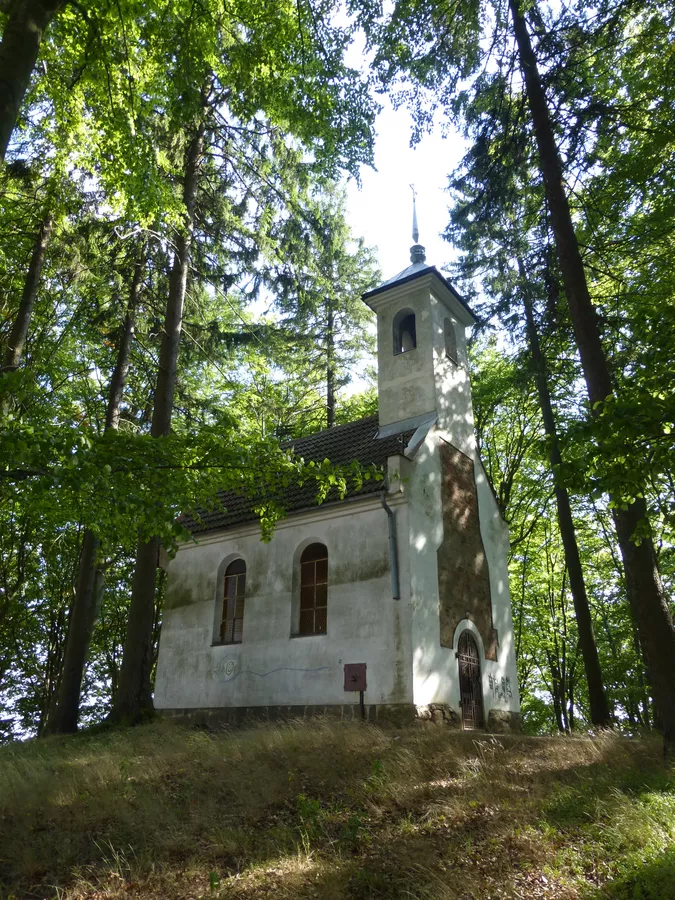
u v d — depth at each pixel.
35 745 12.77
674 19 11.55
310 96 11.35
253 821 6.54
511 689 15.98
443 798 6.82
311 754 8.41
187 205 16.30
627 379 6.82
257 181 16.64
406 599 12.91
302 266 17.38
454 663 13.72
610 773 7.44
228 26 11.12
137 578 14.70
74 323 19.58
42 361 19.94
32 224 15.73
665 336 6.82
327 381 28.08
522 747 9.47
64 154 12.79
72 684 16.06
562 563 26.48
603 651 26.95
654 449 6.36
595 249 13.27
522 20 12.29
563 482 6.63
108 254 16.20
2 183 14.25
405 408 16.52
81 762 9.27
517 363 19.12
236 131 16.38
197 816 6.66
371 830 6.19
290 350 24.09
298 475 7.62
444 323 17.80
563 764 8.22
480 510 16.80
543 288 14.84
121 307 16.80
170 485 6.45
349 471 7.62
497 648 15.82
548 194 11.70
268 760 8.35
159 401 15.71
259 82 11.36
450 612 14.12
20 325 14.36
